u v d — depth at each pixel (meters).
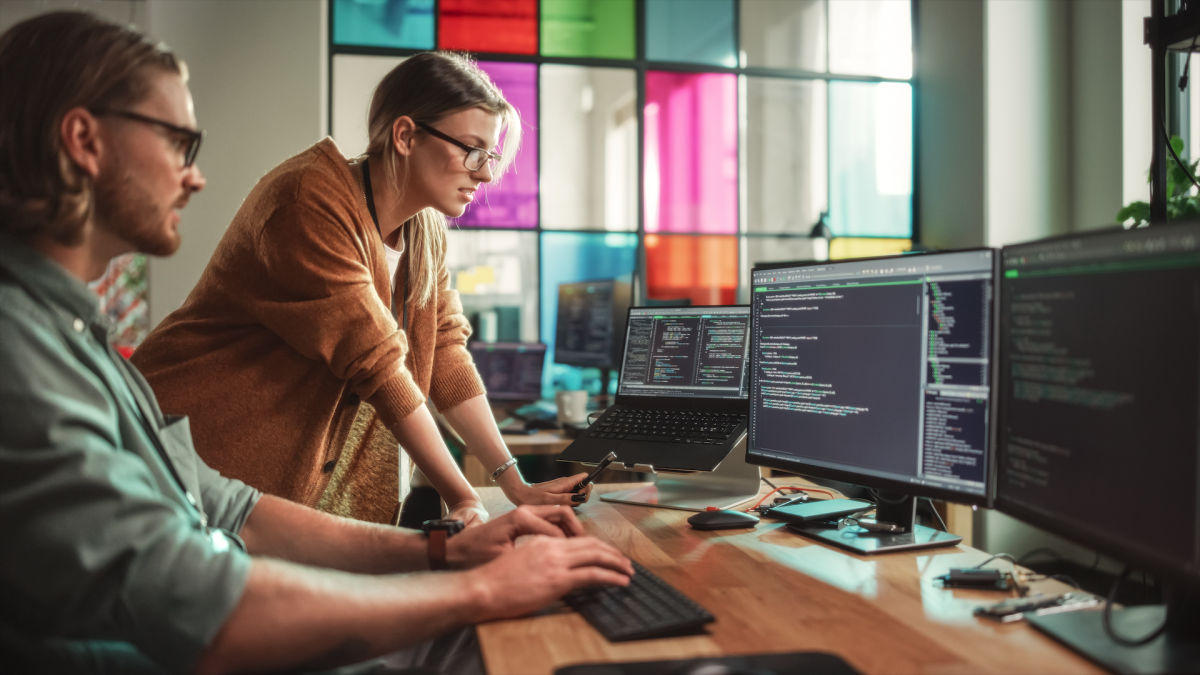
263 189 1.46
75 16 0.83
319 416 1.52
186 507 0.93
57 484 0.71
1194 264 0.72
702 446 1.61
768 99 4.62
